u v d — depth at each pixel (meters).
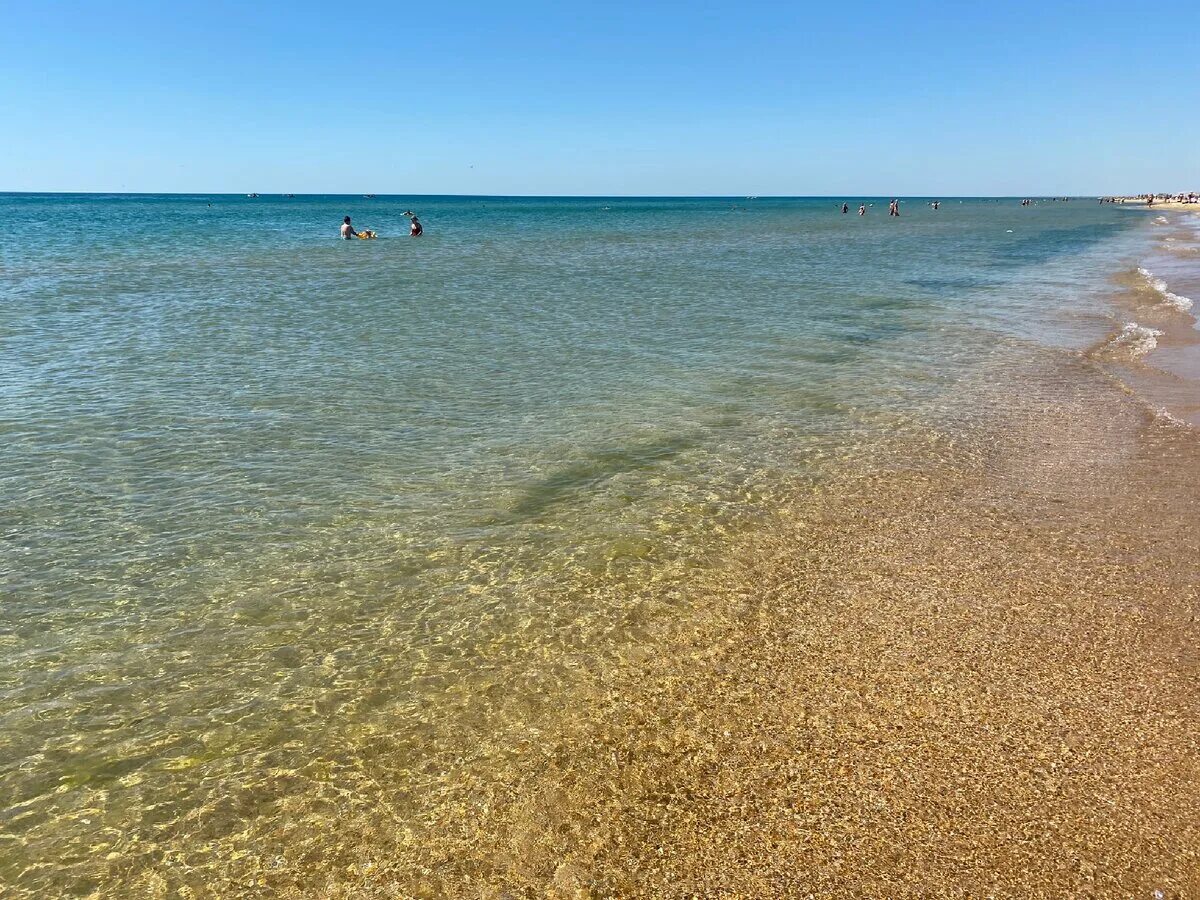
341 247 47.09
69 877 4.43
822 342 18.94
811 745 5.38
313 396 13.95
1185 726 5.50
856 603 7.19
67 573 7.79
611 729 5.59
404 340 18.89
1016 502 9.36
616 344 18.61
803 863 4.42
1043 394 14.13
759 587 7.51
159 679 6.21
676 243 53.41
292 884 4.38
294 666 6.39
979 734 5.44
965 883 4.27
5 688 6.06
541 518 9.06
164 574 7.80
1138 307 24.06
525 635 6.78
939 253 45.31
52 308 22.66
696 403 13.62
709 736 5.49
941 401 13.73
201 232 63.22
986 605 7.11
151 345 17.92
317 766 5.29
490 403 13.60
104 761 5.34
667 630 6.82
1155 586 7.37
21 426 12.02
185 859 4.56
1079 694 5.86
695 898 4.22
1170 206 147.62
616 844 4.60
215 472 10.37
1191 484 9.77
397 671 6.31
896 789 4.95
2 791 5.05
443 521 8.98
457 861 4.52
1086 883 4.26
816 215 122.56
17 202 198.50
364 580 7.71
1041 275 33.34
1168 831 4.59
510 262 37.94
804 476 10.26
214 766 5.30
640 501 9.49
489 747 5.45
